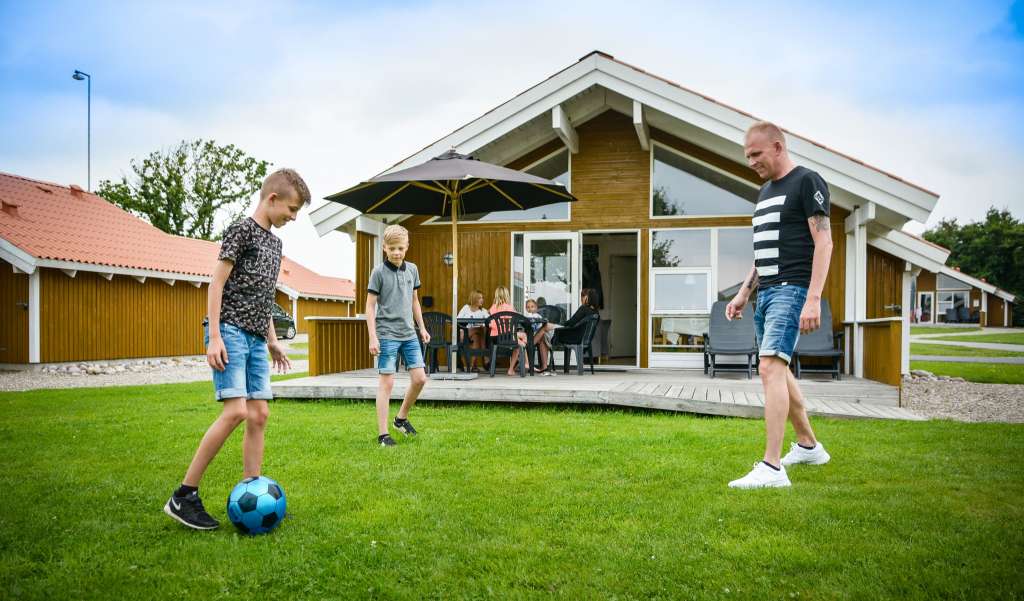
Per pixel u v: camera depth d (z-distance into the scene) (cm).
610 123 911
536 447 394
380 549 220
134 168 3431
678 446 397
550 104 804
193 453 383
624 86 783
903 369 941
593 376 747
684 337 885
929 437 427
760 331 332
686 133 838
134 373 1209
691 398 543
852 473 324
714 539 228
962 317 3953
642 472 328
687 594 184
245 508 236
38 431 462
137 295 1405
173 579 198
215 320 244
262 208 264
